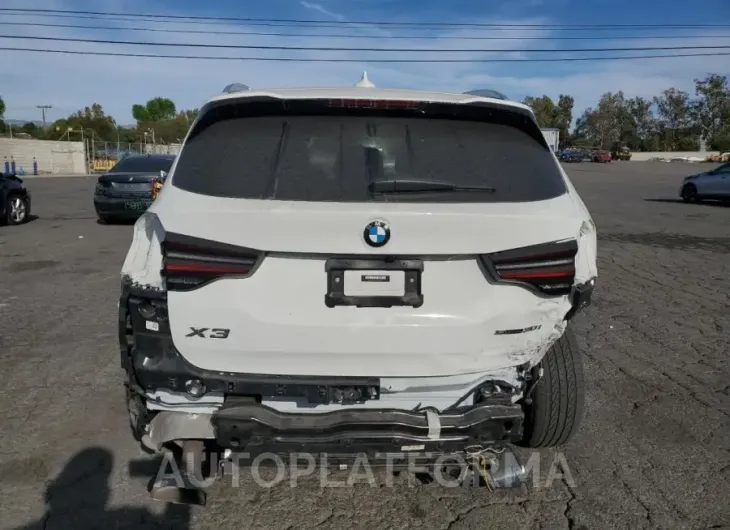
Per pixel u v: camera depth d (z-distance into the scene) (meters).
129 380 2.73
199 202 2.54
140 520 3.00
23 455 3.57
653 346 5.61
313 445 2.65
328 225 2.45
